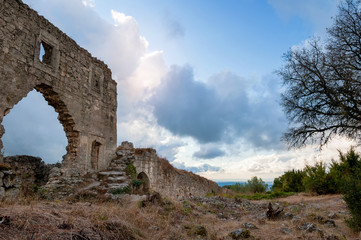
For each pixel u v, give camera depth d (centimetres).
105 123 1630
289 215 954
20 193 848
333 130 1030
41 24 1223
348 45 998
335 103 956
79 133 1387
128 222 593
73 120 1355
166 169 2130
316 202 1452
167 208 895
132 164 1612
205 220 880
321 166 1920
